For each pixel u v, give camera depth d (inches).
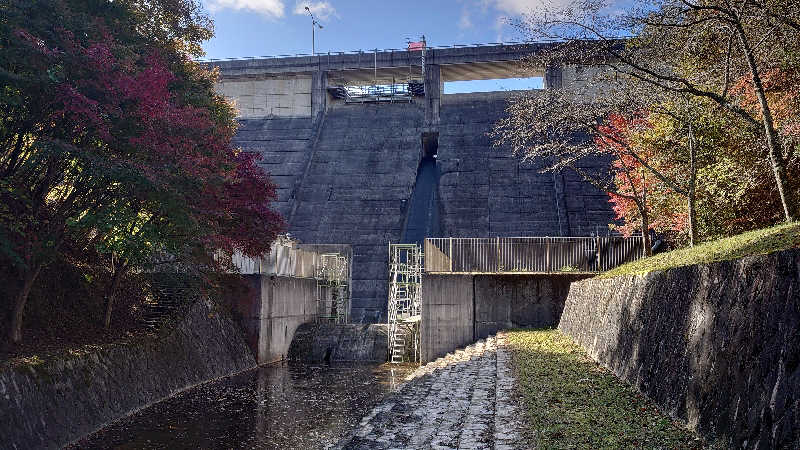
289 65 2805.1
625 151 953.5
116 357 735.1
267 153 2596.0
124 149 633.0
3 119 590.2
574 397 485.7
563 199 2124.8
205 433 636.7
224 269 977.5
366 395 870.4
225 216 818.2
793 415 262.4
